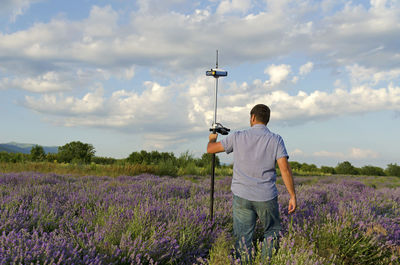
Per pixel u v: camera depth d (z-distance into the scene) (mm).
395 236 3760
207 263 2949
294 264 2541
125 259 2711
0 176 8625
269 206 3076
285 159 3084
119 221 3398
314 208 5188
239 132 3340
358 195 7398
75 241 2848
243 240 2947
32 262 2268
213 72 3871
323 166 40406
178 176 15281
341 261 3250
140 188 7199
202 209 4582
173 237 3111
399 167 39750
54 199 5152
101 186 7238
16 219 3418
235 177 3242
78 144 25328
